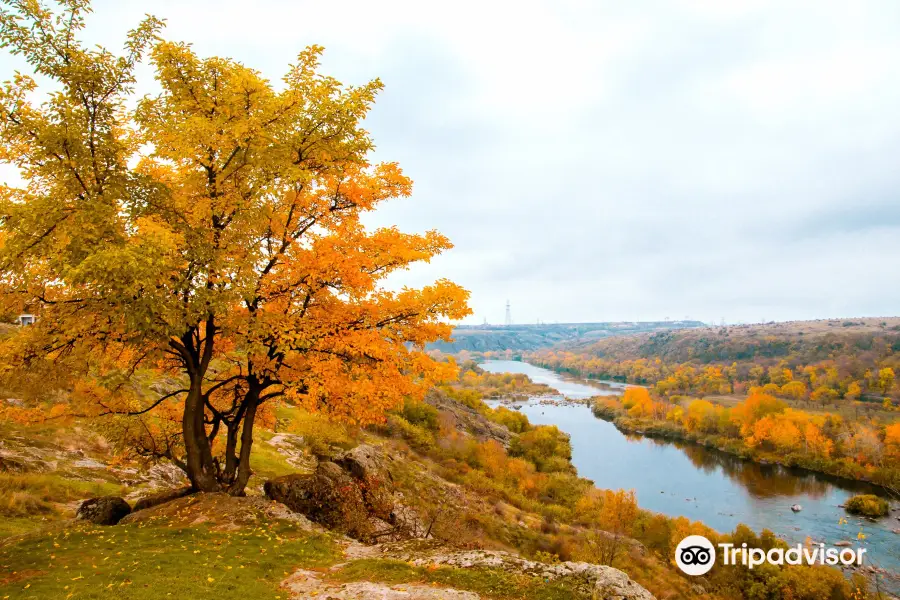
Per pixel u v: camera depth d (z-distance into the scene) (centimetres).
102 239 991
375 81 1251
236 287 1103
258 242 1226
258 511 1287
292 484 1484
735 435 9688
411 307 1277
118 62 1088
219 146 1109
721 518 5347
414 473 3503
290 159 1214
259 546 1077
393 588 878
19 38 980
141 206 1116
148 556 941
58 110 987
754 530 4928
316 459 3312
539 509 4541
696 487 6600
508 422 8794
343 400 1373
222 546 1041
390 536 1545
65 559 912
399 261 1327
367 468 1839
